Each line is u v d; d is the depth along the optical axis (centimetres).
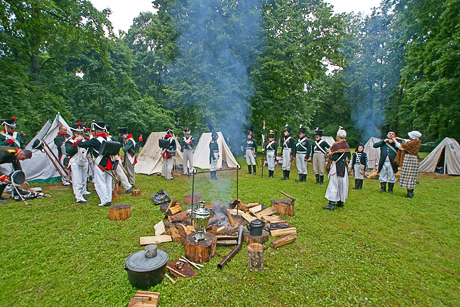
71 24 1214
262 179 865
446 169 1094
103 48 1364
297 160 844
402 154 656
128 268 247
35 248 331
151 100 3089
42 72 1895
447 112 1431
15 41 1155
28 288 251
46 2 1064
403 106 2488
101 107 2462
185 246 318
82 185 546
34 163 719
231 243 345
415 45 1566
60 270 282
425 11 1437
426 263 314
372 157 1314
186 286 255
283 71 1399
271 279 271
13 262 297
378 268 300
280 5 1495
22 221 424
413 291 258
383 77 2820
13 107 1068
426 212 511
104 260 304
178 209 435
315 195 639
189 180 816
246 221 419
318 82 1953
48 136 742
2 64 1119
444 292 257
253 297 241
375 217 477
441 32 1357
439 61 1311
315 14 1656
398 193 691
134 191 605
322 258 319
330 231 405
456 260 323
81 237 365
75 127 722
